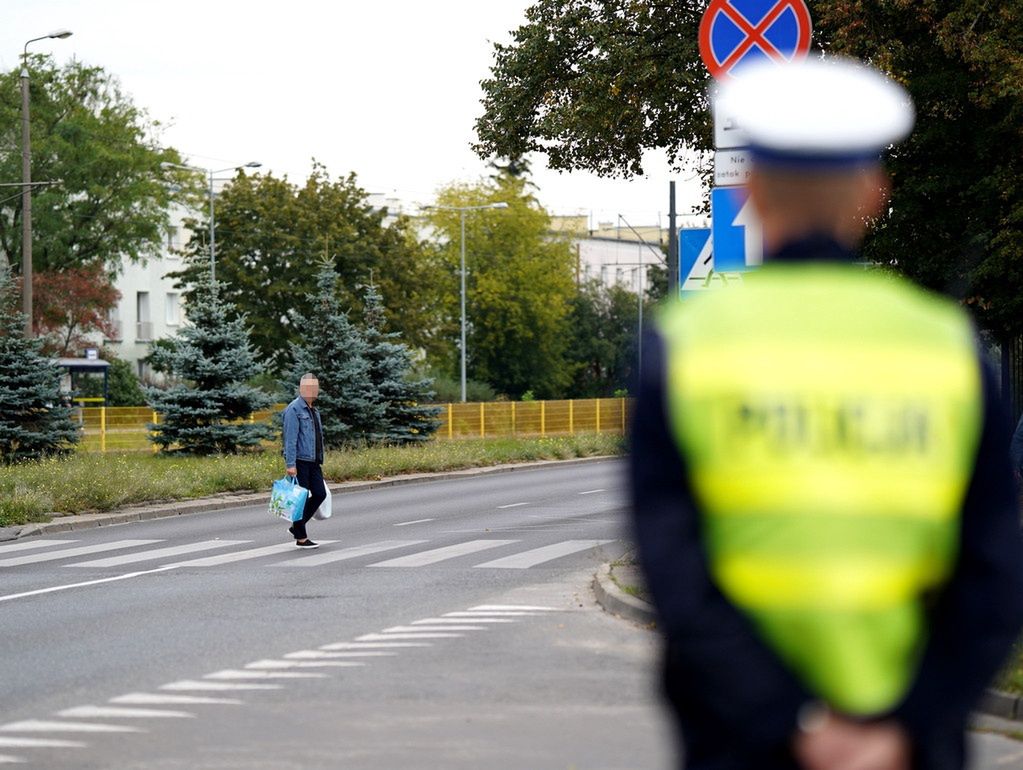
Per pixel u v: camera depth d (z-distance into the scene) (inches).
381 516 3361.2
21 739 1089.4
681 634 331.3
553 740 1072.2
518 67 3897.6
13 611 1851.6
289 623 1702.8
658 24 3713.1
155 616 1777.8
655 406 346.6
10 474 3649.1
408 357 6067.9
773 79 350.6
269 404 5595.5
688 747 336.2
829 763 323.3
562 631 1622.8
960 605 335.6
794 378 339.3
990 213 3179.1
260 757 1021.2
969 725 335.6
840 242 352.5
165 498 3700.8
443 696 1250.0
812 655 332.2
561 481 4744.1
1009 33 2987.2
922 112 3176.7
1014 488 346.6
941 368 343.0
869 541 332.2
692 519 340.8
